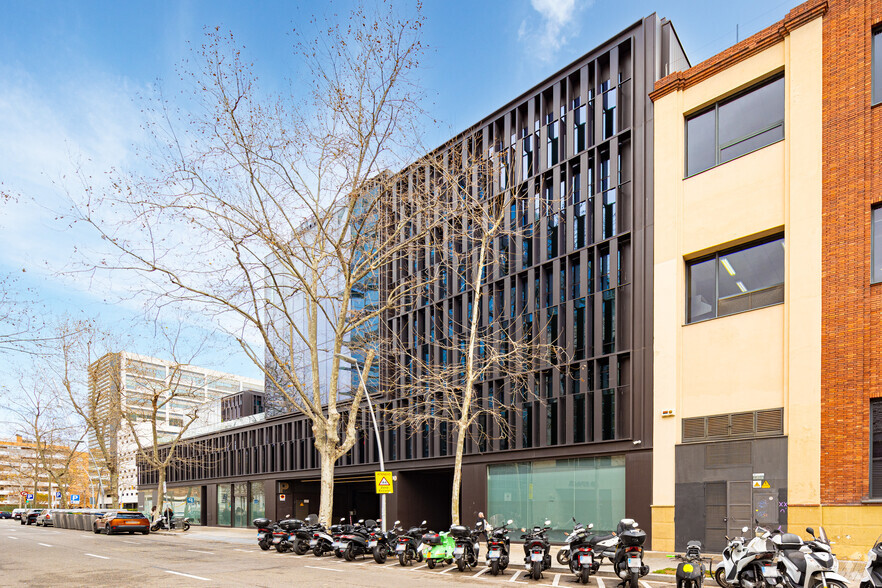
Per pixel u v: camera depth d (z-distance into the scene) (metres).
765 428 18.31
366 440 37.09
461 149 30.73
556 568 16.52
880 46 17.22
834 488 16.45
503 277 29.08
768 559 10.84
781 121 19.30
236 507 52.06
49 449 74.62
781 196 18.88
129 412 45.12
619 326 23.80
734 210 20.00
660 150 22.44
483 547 21.34
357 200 22.53
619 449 23.02
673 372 20.86
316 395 21.12
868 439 16.08
